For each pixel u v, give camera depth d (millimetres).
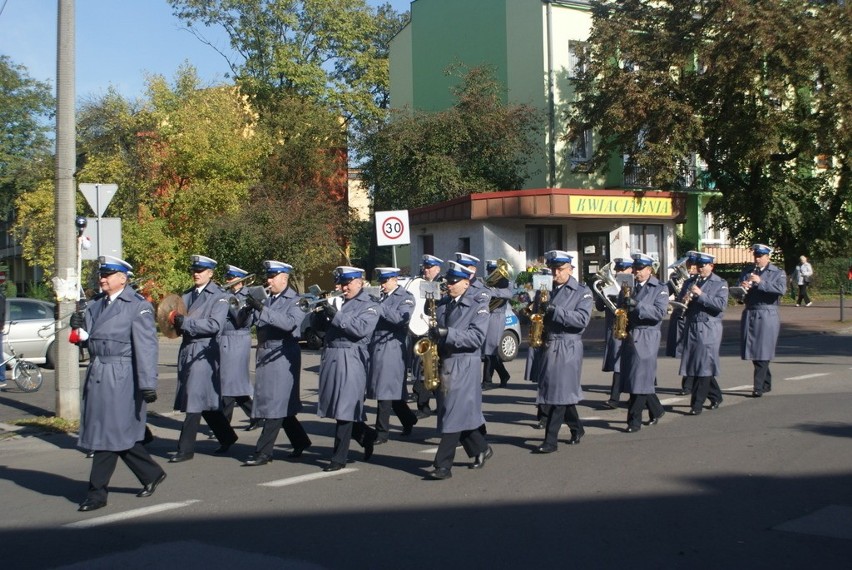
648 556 5797
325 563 5809
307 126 38000
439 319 8438
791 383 13625
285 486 7988
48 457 9836
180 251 31125
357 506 7215
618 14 29797
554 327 9141
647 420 10883
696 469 8148
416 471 8484
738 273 34594
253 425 11219
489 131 31109
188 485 8133
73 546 6348
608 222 29703
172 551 6156
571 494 7395
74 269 11688
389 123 33344
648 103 28297
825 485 7477
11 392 15062
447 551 5984
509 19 33906
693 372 11109
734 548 5930
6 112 44250
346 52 42750
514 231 28578
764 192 30531
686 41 28703
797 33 26703
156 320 9062
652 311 9922
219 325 9211
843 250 35344
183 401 9375
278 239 31062
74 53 11609
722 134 28953
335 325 8375
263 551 6098
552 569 5582
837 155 28766
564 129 32719
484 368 14219
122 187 30672
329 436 10633
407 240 16469
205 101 32375
